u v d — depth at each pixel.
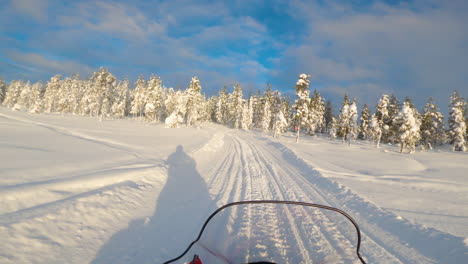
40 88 88.56
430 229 4.49
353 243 4.09
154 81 59.97
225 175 9.65
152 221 4.57
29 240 3.22
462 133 44.59
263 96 70.69
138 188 6.27
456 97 45.47
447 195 8.45
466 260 3.36
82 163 7.87
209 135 35.88
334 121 59.81
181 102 53.59
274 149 24.25
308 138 58.69
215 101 93.94
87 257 3.21
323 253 3.63
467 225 5.22
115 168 7.69
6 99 93.06
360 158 23.12
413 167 19.31
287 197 6.88
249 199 6.45
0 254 2.83
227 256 3.34
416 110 46.91
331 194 7.57
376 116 49.88
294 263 3.29
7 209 3.86
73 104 75.38
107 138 17.44
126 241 3.73
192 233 4.10
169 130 37.31
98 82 62.38
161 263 3.13
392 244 4.13
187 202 5.91
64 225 3.79
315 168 11.86
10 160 7.00
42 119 37.75
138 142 17.03
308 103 40.41
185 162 11.47
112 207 4.77
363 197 6.86
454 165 23.28
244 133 58.50
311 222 4.96
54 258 3.06
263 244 3.81
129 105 85.38
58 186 5.07
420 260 3.59
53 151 9.43
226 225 4.47
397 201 7.08
